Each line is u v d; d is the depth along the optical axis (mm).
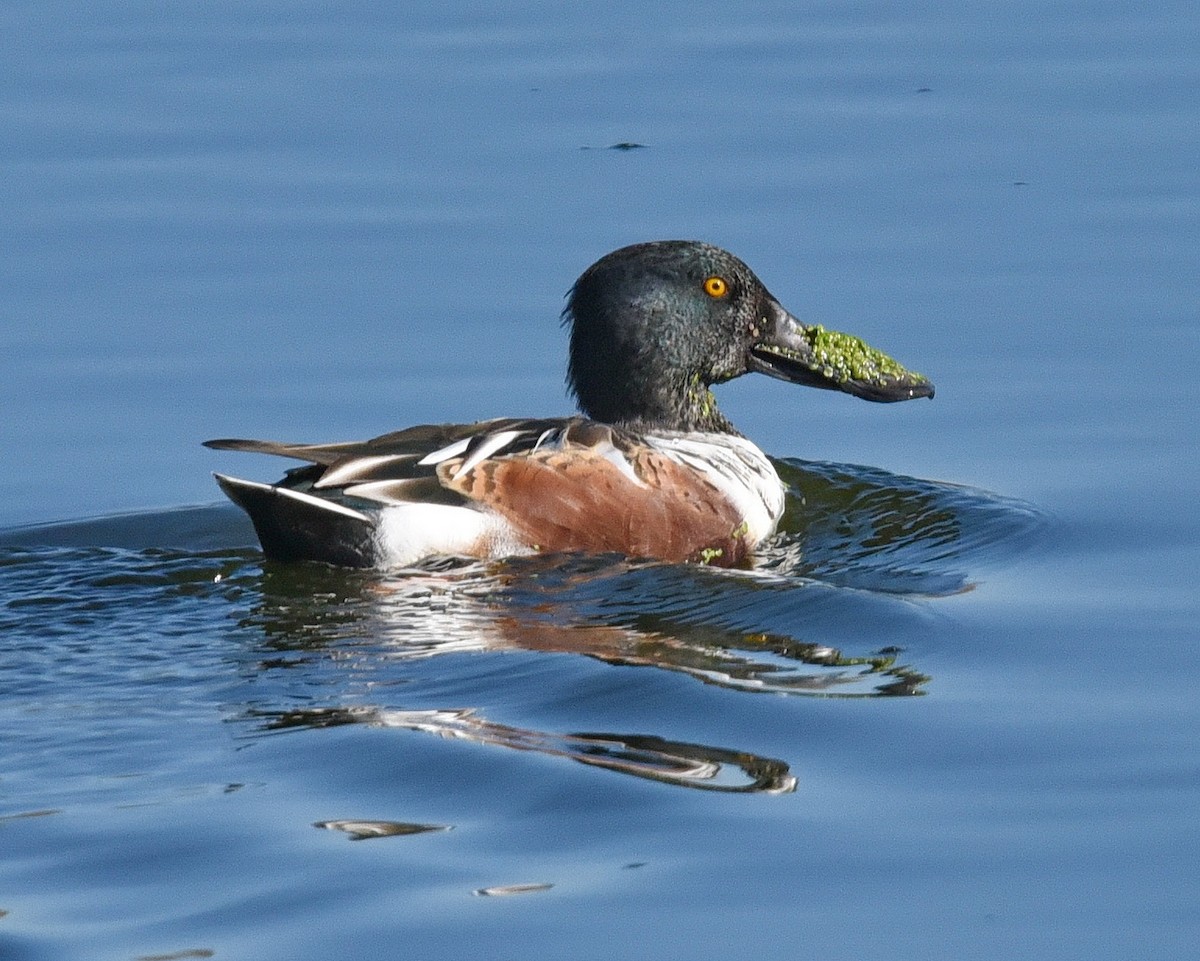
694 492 15914
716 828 10602
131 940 9398
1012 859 10289
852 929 9609
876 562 15812
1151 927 9617
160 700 12570
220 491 17406
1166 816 10758
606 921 9633
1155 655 13320
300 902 9773
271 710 12352
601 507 15367
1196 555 15391
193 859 10219
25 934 9469
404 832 10523
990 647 13570
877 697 12555
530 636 13742
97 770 11422
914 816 10789
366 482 14859
